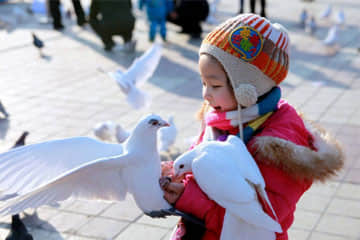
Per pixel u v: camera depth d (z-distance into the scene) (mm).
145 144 1863
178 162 1928
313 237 4125
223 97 2016
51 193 1844
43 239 4344
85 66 10625
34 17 16078
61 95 8750
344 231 4188
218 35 1970
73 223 4586
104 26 11484
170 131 5723
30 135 6953
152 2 12156
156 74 9719
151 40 12633
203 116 2428
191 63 10500
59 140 1884
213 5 15359
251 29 1938
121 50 11938
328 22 14414
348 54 10703
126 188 1907
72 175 1793
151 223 4520
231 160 1812
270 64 1938
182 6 12703
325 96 8008
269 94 2018
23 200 1772
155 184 1903
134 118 7488
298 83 8773
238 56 1916
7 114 7758
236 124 2029
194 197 1949
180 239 2049
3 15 16062
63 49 12156
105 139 6215
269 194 1901
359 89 8312
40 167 1843
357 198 4723
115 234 4375
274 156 1874
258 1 17844
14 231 3980
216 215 1931
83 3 16406
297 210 4570
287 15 15570
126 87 5184
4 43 12891
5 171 1774
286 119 2031
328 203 4664
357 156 5582
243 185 1759
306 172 1872
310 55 10711
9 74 10188
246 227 1838
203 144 1903
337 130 6480
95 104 8211
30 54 11750
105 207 4836
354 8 16453
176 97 8328
